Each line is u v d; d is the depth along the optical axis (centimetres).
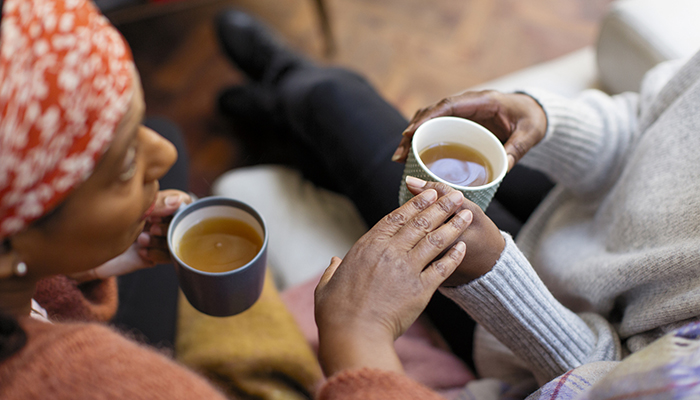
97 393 48
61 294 71
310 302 97
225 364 82
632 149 79
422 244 56
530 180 99
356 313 54
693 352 50
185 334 87
